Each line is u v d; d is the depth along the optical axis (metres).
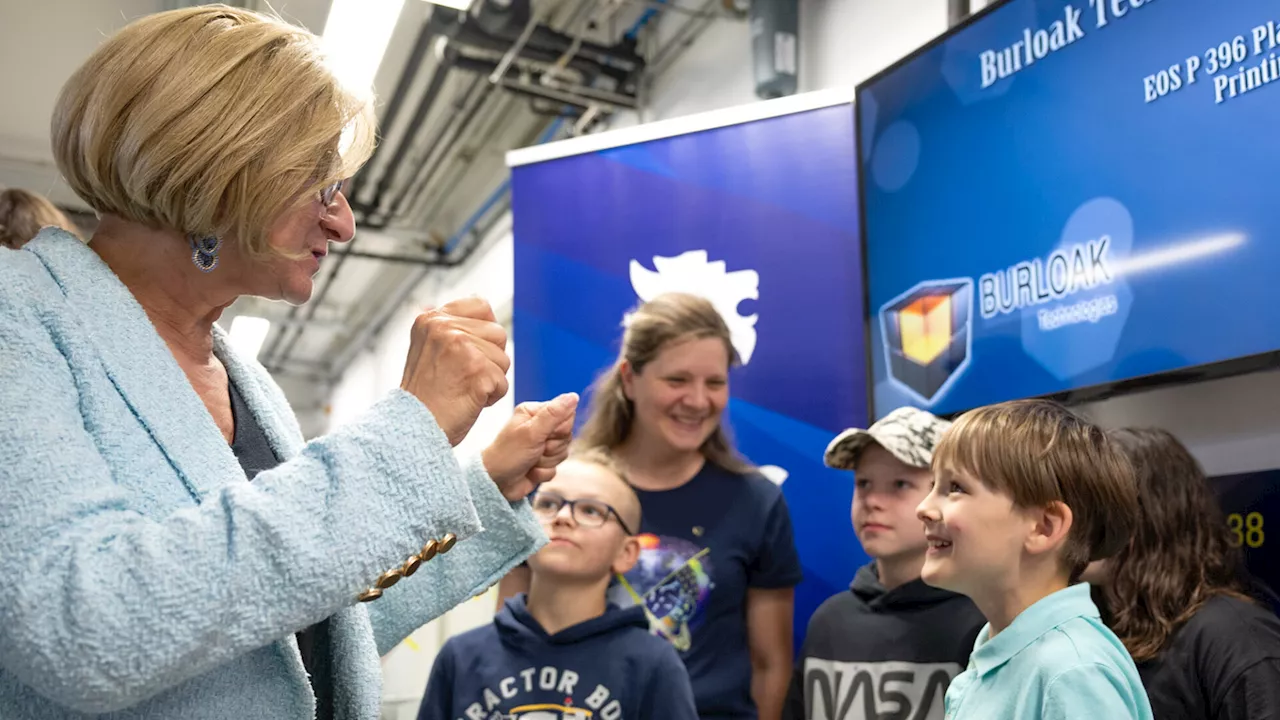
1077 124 1.79
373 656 0.86
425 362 0.72
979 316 1.96
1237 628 1.36
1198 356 1.56
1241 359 1.50
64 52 3.86
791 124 2.42
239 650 0.61
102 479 0.63
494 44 3.86
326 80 0.76
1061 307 1.80
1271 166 1.48
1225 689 1.33
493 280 5.99
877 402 2.18
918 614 1.70
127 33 0.74
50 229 0.74
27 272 0.69
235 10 0.78
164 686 0.60
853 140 2.37
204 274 0.77
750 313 2.37
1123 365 1.68
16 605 0.56
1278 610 1.54
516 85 4.14
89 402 0.67
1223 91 1.55
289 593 0.61
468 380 0.71
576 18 4.24
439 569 0.93
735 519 2.07
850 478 2.22
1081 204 1.77
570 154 2.62
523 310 2.58
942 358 2.03
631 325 2.15
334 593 0.62
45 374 0.65
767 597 2.09
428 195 6.04
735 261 2.41
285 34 0.77
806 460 2.26
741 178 2.44
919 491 1.72
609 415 2.18
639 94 4.29
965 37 2.04
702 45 3.90
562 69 4.16
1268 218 1.48
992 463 1.22
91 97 0.72
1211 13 1.58
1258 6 1.51
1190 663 1.38
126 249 0.77
